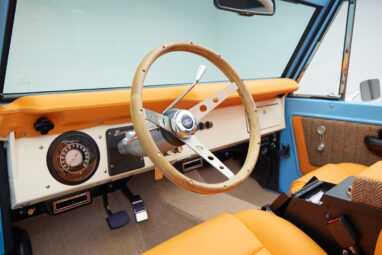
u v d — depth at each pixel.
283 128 2.14
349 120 1.77
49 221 1.67
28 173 1.09
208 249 0.80
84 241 1.56
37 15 1.77
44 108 1.02
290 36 2.06
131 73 2.60
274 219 0.96
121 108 1.22
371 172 0.82
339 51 1.85
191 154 1.58
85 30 2.16
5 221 1.11
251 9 1.40
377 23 2.12
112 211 1.77
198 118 0.92
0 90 1.17
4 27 1.03
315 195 1.22
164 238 1.62
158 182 2.12
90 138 1.24
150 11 2.49
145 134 0.73
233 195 2.16
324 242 1.07
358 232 0.91
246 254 0.80
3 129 0.98
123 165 1.34
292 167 2.16
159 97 1.31
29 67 1.80
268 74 2.33
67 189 1.20
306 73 2.08
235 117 1.78
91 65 2.31
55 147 1.14
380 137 1.64
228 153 2.28
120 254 1.50
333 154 1.89
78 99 1.09
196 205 1.96
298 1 1.76
